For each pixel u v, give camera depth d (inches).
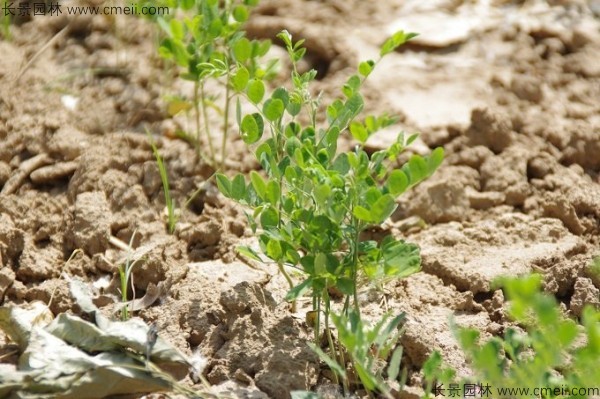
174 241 251.9
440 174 275.6
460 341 180.5
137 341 199.5
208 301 225.0
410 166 190.7
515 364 184.5
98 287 239.9
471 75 312.0
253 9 334.6
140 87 306.2
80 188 263.6
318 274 197.2
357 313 194.9
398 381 209.0
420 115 293.3
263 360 207.8
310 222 196.5
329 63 317.7
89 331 203.0
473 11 339.3
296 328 215.3
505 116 288.2
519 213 267.1
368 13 334.0
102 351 200.7
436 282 238.4
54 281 237.9
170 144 281.3
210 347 215.2
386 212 187.9
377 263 200.4
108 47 322.0
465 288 236.2
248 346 211.2
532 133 290.8
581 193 269.6
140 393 196.5
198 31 263.4
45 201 262.8
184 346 215.6
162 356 199.6
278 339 212.5
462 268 239.0
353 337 176.7
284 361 206.4
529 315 215.0
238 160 280.1
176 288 230.7
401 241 202.1
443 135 286.4
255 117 217.2
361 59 314.2
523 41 326.6
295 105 216.2
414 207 265.1
